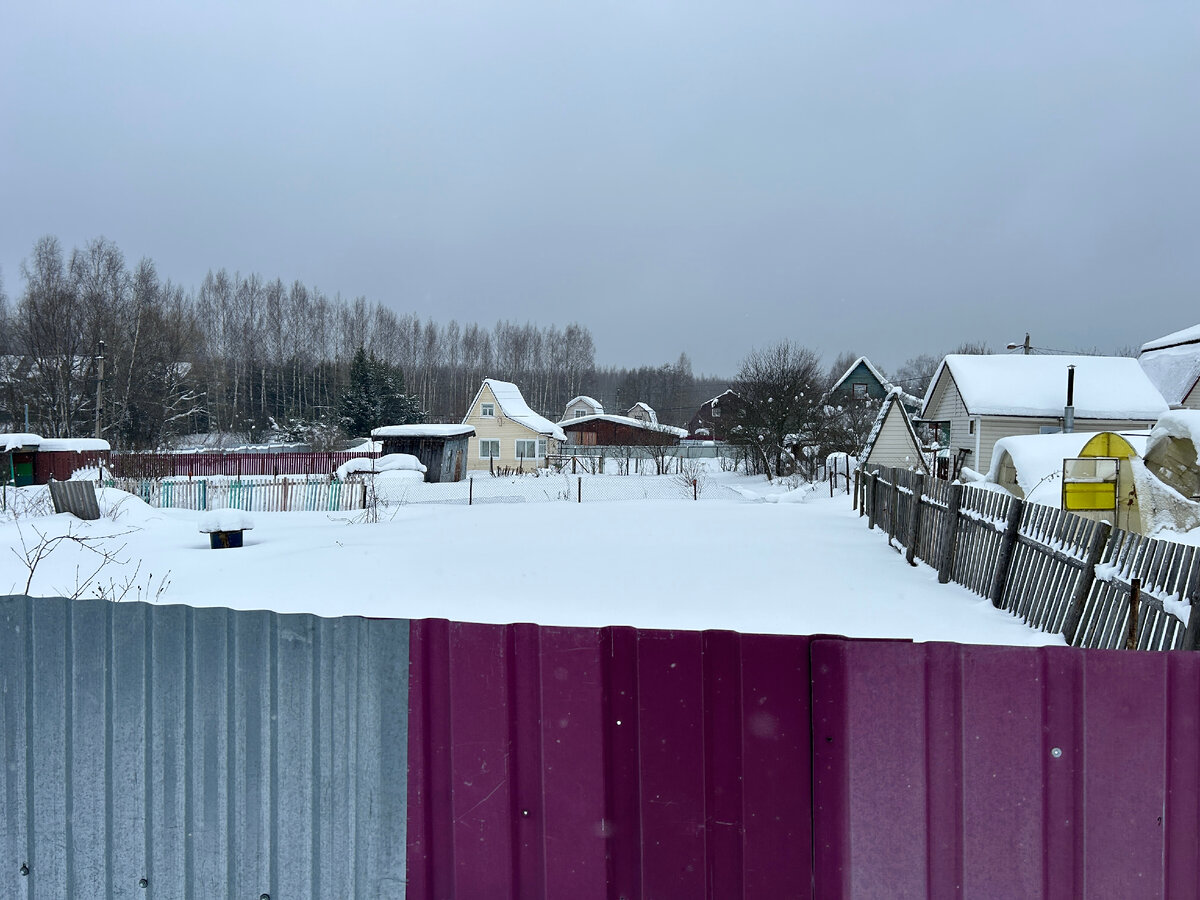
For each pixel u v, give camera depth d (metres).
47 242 42.53
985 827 2.06
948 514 7.61
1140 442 10.16
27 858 2.41
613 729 2.21
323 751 2.32
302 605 6.98
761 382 32.72
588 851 2.21
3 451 24.36
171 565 9.61
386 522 15.15
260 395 61.16
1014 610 6.18
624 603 6.75
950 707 2.08
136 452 31.19
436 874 2.27
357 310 70.38
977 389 22.45
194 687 2.37
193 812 2.36
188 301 61.59
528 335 85.88
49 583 8.48
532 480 30.98
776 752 2.13
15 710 2.43
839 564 8.49
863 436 32.31
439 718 2.28
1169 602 4.06
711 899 2.16
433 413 72.62
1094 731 2.03
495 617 6.32
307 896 2.31
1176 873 2.00
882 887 2.09
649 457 40.69
